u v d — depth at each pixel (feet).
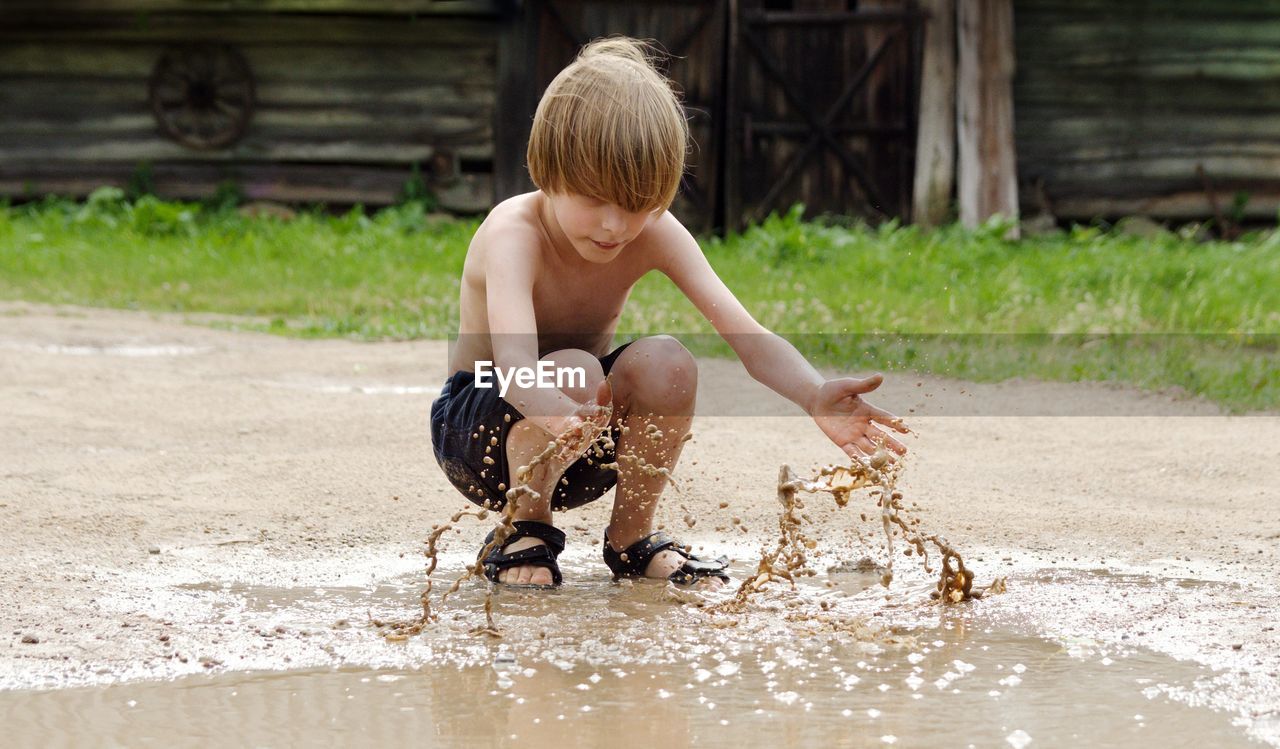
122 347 24.73
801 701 7.01
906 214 48.32
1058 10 48.03
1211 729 6.64
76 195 50.83
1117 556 10.83
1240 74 47.85
